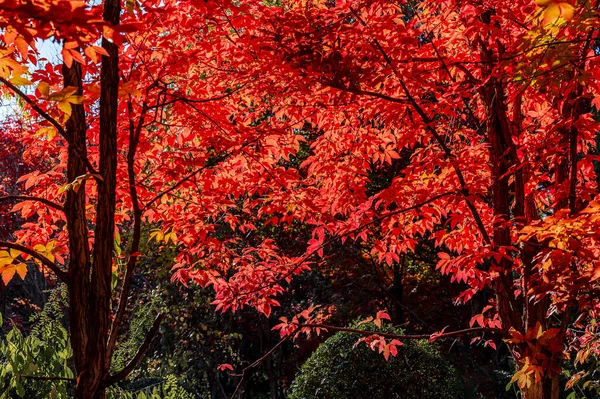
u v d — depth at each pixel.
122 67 3.77
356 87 4.05
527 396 4.08
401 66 4.07
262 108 4.89
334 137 4.93
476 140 4.78
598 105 4.55
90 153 4.36
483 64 4.35
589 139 4.15
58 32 1.81
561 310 3.66
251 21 3.87
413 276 15.50
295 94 4.38
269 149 4.75
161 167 4.23
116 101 2.97
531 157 4.13
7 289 15.37
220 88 4.49
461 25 4.42
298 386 8.41
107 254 2.87
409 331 14.77
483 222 4.80
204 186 4.53
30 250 2.66
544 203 5.44
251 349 14.34
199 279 4.77
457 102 4.18
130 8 2.89
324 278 15.10
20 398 4.32
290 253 13.10
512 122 4.71
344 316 14.29
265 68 4.00
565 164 4.34
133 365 2.88
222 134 4.42
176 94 4.10
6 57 2.32
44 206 4.31
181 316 11.66
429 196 4.55
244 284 4.84
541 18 3.20
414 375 8.12
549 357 3.74
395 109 4.36
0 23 1.80
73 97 2.05
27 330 14.55
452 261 4.40
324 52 3.86
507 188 4.42
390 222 4.70
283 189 4.82
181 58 3.81
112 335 3.01
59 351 4.93
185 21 3.94
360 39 3.90
